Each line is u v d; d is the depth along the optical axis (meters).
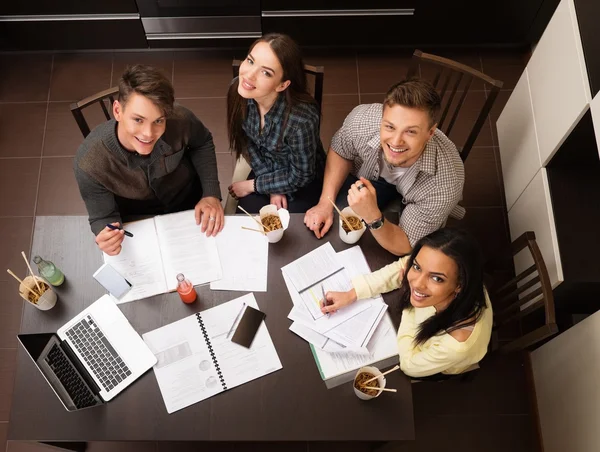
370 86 3.12
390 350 1.69
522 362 2.48
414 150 1.75
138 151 1.73
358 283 1.74
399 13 2.86
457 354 1.58
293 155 2.10
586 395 1.92
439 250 1.47
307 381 1.64
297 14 2.83
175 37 2.93
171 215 1.90
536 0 2.81
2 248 2.68
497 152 2.97
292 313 1.74
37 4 2.72
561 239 2.11
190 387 1.63
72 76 3.08
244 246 1.85
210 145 2.10
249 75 1.85
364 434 1.59
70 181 2.84
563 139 2.03
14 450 2.32
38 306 1.71
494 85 2.04
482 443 2.36
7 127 2.95
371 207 1.73
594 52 1.82
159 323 1.72
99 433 1.58
